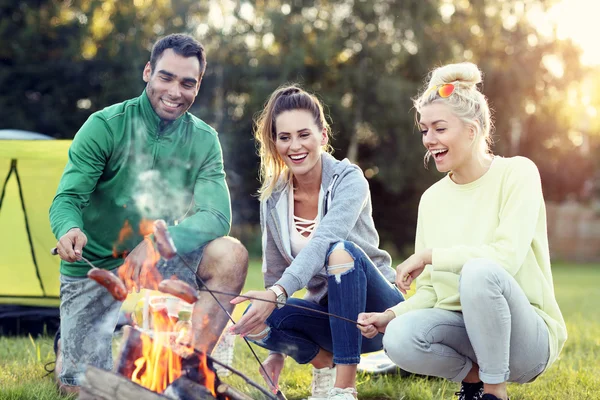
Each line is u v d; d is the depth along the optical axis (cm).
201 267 309
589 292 1027
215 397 234
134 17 2086
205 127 336
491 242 274
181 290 230
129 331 238
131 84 2014
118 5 2078
